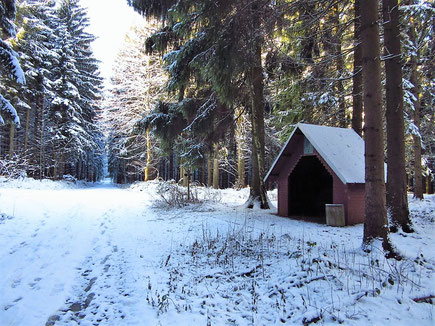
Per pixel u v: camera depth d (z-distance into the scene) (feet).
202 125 36.94
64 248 20.52
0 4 33.19
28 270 16.01
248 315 11.25
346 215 27.61
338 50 36.47
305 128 30.32
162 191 54.65
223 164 90.74
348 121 46.60
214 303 12.29
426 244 19.42
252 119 38.52
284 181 33.65
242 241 21.50
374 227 17.49
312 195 38.63
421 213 31.37
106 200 50.72
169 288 13.85
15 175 67.26
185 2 26.96
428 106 46.85
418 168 45.03
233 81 33.09
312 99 41.04
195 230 26.35
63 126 84.28
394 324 10.12
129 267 16.80
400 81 23.15
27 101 74.13
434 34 34.96
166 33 38.78
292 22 23.53
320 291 12.73
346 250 18.54
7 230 24.35
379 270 14.05
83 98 95.14
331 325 10.19
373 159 17.84
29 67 67.36
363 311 10.95
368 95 18.20
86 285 14.43
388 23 23.41
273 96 50.57
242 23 21.58
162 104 39.68
